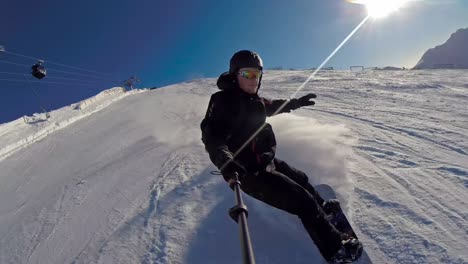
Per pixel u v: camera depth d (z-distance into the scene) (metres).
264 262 2.28
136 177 4.32
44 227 3.45
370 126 5.52
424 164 3.52
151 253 2.54
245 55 2.62
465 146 4.09
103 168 5.17
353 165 3.58
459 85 10.46
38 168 6.35
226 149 2.30
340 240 2.15
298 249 2.36
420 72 17.02
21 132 10.51
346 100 8.70
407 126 5.36
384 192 2.94
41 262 2.79
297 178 2.66
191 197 3.30
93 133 9.05
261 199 2.47
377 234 2.39
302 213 2.23
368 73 17.70
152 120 8.90
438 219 2.45
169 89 19.62
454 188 2.89
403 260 2.11
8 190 5.31
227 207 2.95
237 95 2.62
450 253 2.10
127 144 6.59
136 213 3.23
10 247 3.17
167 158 4.84
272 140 2.75
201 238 2.61
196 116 8.43
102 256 2.63
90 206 3.73
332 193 2.94
